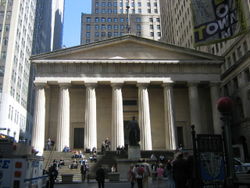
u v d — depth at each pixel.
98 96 51.62
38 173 14.20
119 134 43.81
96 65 46.25
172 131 44.53
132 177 19.05
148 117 44.78
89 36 123.19
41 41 101.38
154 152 38.69
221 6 17.05
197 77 46.75
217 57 46.84
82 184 26.38
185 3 70.19
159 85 49.94
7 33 64.88
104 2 132.50
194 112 45.47
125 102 52.03
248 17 37.97
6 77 61.59
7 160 11.86
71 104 50.91
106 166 34.06
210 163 10.67
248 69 44.56
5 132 58.28
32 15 84.50
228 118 9.91
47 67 45.91
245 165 25.61
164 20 99.44
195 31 17.89
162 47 47.03
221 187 10.51
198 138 10.88
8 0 67.50
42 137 43.94
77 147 49.22
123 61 46.00
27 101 79.69
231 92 51.66
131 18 124.62
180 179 10.80
